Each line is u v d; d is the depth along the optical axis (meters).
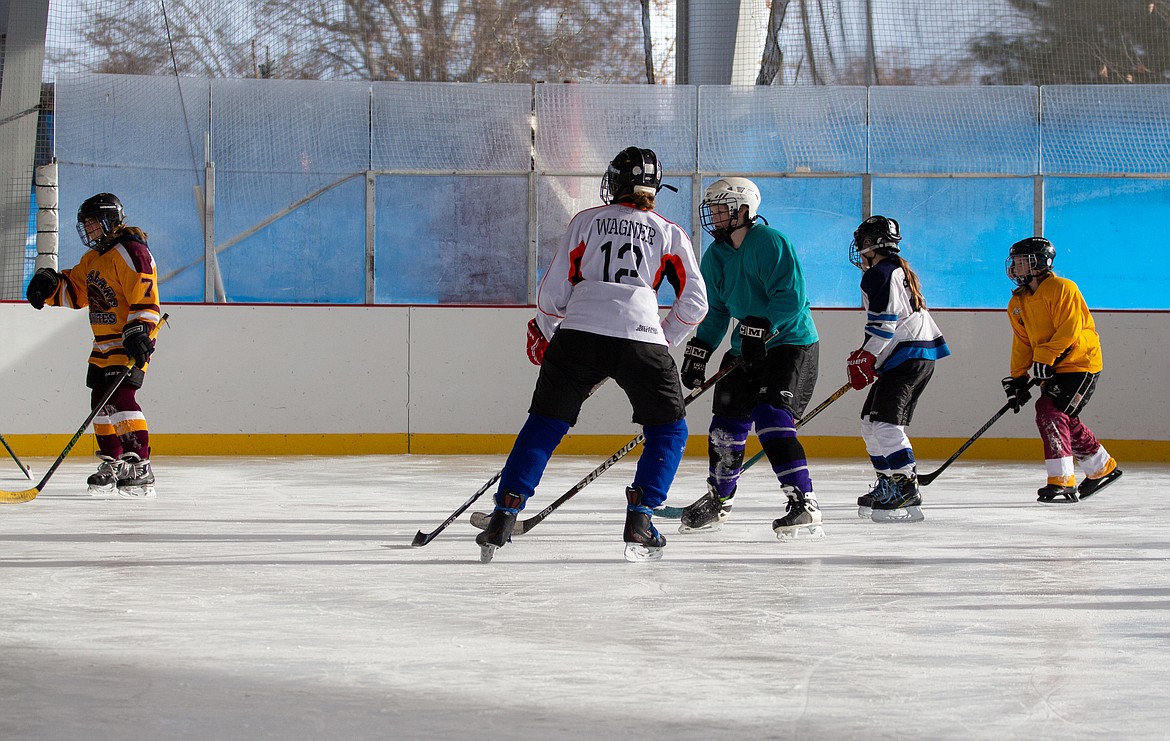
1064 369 14.42
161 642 6.26
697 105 26.83
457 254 26.78
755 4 30.14
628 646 6.21
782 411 10.62
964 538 10.87
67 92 26.17
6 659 5.86
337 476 17.52
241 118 26.45
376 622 6.80
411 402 22.56
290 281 26.67
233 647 6.15
